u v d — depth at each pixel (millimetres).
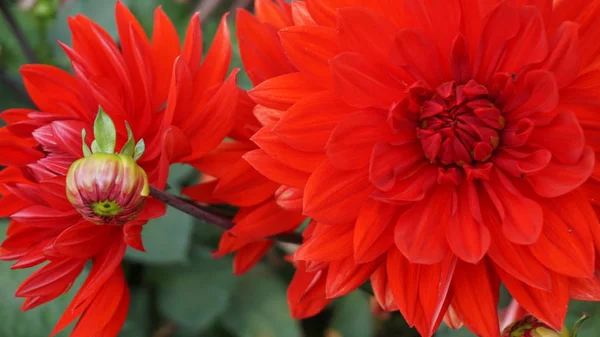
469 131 367
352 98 359
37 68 393
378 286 375
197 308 529
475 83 366
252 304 543
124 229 362
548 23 353
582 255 348
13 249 383
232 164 390
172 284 535
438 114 371
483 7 356
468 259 350
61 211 373
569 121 345
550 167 354
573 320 438
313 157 364
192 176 533
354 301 542
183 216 499
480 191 368
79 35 393
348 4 365
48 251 367
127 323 518
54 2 569
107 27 541
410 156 369
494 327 360
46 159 377
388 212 362
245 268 415
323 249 362
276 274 562
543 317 354
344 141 357
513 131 361
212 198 401
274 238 404
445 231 362
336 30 361
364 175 362
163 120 379
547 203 357
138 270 546
